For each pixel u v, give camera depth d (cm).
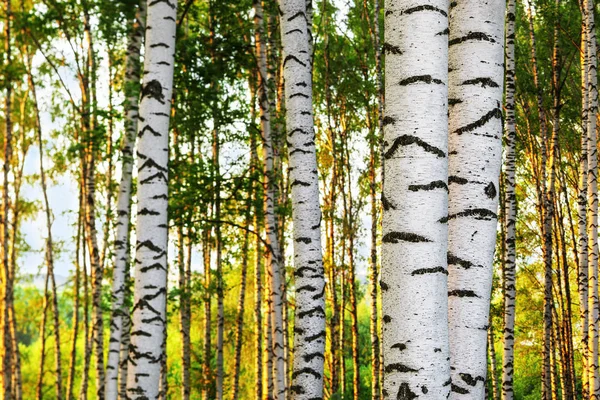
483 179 278
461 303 270
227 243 1180
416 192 221
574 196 1659
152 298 431
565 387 1486
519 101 1485
